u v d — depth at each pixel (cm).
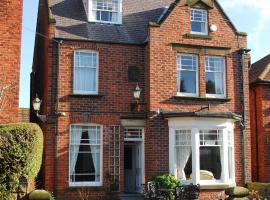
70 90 2008
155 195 1822
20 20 1831
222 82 2180
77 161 2006
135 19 2264
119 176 2027
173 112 2027
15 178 1495
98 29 2147
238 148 2148
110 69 2080
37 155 1542
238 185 2120
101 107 2041
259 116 2305
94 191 1981
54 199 1859
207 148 2030
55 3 2192
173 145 2022
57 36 2025
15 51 1805
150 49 2059
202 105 2114
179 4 2136
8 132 1499
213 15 2191
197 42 2139
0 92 1689
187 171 2002
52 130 1962
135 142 2141
